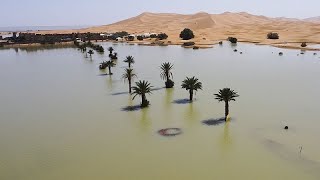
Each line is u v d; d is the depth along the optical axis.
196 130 44.94
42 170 35.44
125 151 39.19
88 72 95.50
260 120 48.00
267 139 41.00
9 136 45.72
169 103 58.72
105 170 34.78
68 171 34.97
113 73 91.94
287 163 34.72
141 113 53.50
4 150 41.03
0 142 43.62
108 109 56.47
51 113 55.56
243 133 43.25
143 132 45.03
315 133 42.41
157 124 48.03
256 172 33.16
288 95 62.03
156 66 102.06
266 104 56.16
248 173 33.03
